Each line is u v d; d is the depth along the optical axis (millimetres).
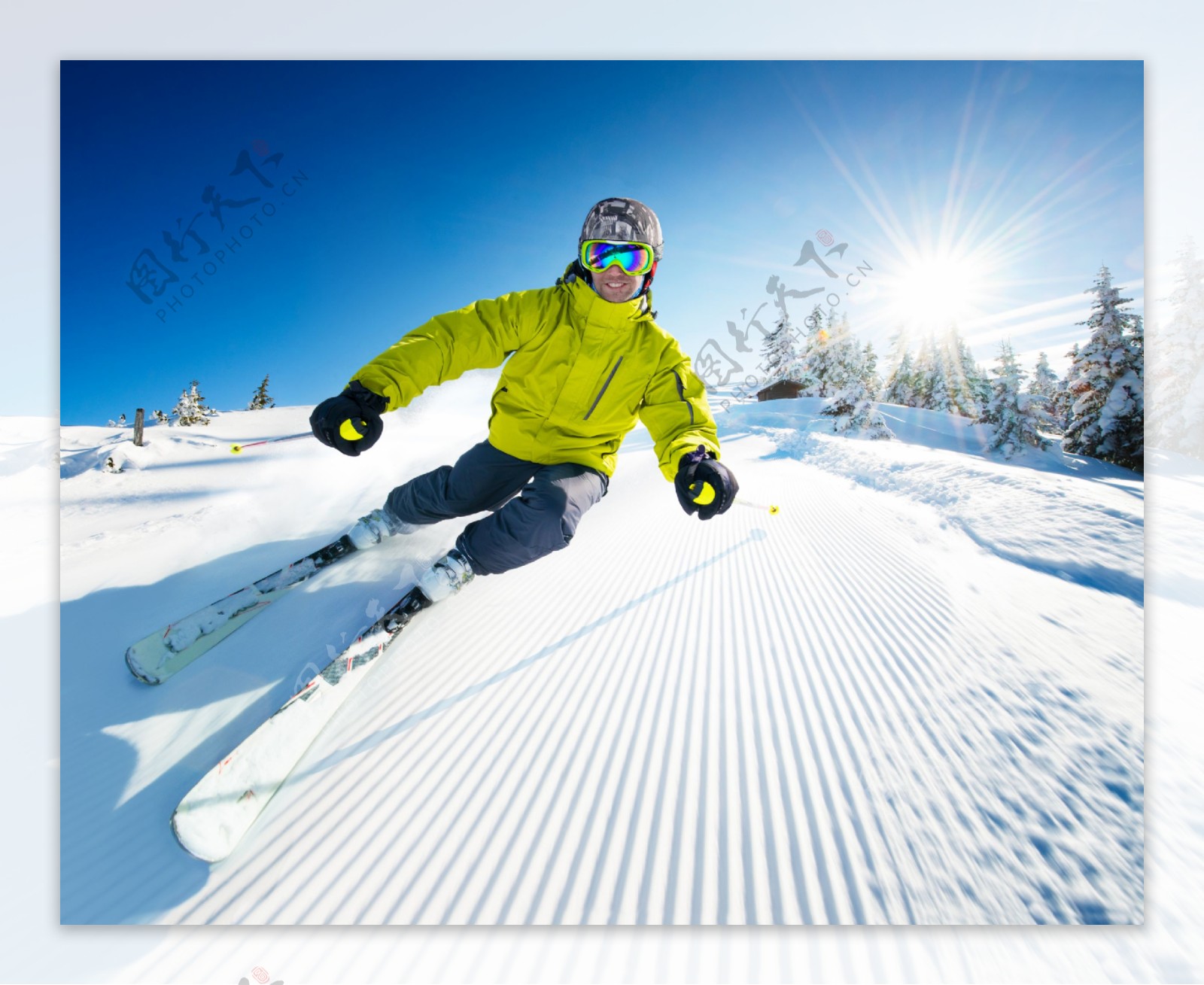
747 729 1755
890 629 2336
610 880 1351
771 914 1302
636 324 2209
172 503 4012
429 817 1466
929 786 1576
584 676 1978
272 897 1286
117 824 1386
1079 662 2143
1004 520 3969
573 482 2154
